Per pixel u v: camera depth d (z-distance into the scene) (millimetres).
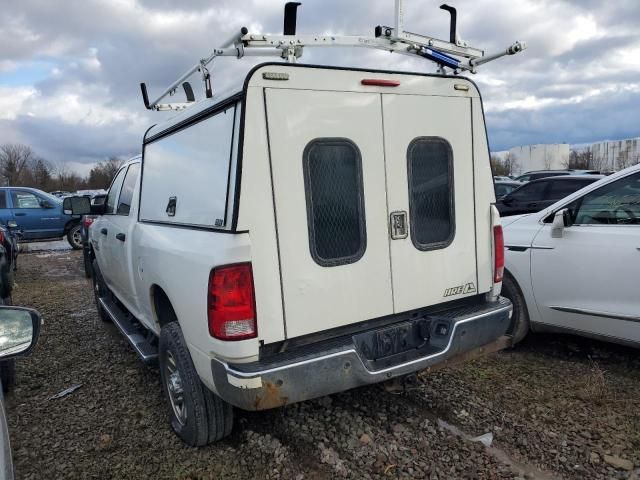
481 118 3234
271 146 2477
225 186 2510
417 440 3086
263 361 2510
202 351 2670
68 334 5660
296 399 2537
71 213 5145
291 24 2961
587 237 3924
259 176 2451
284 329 2561
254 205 2445
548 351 4438
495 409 3424
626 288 3668
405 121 2896
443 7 3418
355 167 2729
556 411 3357
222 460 2980
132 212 4094
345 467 2846
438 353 2947
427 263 3033
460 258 3182
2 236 7949
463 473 2756
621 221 3824
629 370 3938
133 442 3234
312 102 2578
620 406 3385
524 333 4438
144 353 3789
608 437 3029
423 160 2994
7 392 4074
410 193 2943
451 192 3111
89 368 4566
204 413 2947
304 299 2609
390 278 2895
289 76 2510
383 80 2785
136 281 3904
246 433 3230
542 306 4238
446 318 3062
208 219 2682
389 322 2971
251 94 2422
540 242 4203
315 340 2715
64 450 3180
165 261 3039
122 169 4984
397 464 2859
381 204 2832
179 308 2871
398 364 2822
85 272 9359
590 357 4215
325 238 2658
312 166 2600
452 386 3783
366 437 3115
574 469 2754
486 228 3297
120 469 2943
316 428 3270
